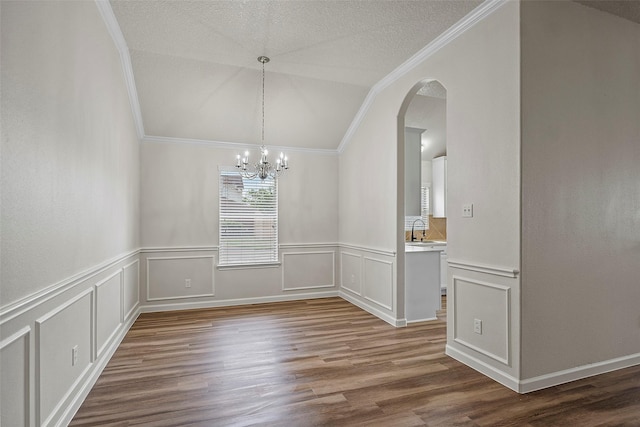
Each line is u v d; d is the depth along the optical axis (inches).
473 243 107.6
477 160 106.2
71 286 81.0
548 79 96.0
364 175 182.2
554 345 96.9
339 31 117.8
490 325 101.5
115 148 123.3
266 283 199.3
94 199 98.2
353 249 194.5
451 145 117.2
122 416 82.1
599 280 104.2
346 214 204.5
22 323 60.4
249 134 188.7
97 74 101.0
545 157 95.2
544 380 95.1
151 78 146.6
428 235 250.2
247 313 174.1
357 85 165.9
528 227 92.6
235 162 193.8
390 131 156.9
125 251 141.2
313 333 142.9
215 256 189.0
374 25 114.1
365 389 95.5
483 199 103.7
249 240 196.7
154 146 178.9
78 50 85.6
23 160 60.3
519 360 92.4
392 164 155.2
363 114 182.7
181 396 91.7
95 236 99.4
